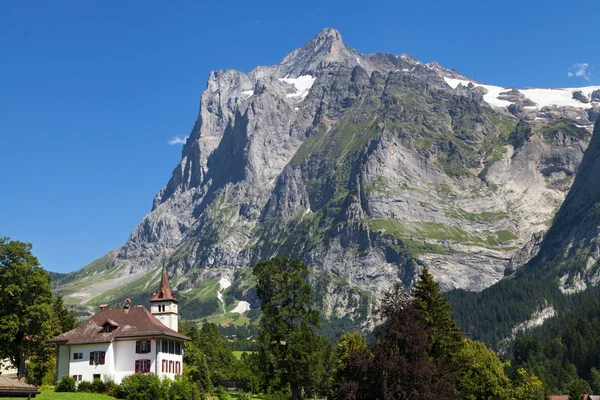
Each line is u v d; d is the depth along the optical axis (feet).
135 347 414.00
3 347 397.39
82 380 406.21
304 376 442.50
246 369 607.37
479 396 487.20
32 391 268.41
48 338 429.38
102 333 420.77
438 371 335.26
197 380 453.99
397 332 328.49
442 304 393.50
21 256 402.72
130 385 378.32
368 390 318.04
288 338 443.73
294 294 460.96
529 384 638.53
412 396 308.60
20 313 396.98
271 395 479.41
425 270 402.11
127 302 446.19
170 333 427.33
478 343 557.74
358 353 331.98
